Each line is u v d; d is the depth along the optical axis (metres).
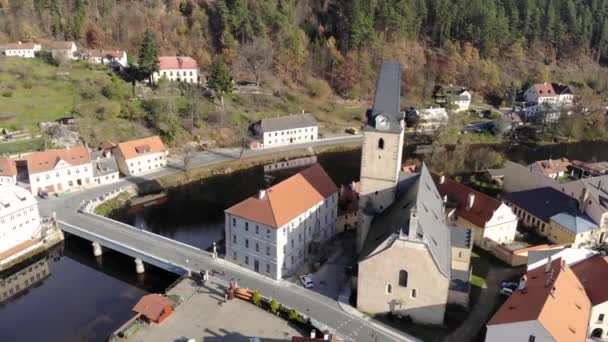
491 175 134.50
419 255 70.25
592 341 70.69
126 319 79.12
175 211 122.19
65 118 156.12
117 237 98.69
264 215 84.12
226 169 149.25
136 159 138.88
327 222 99.44
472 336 71.81
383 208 88.25
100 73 196.00
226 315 76.00
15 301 84.69
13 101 164.38
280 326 73.81
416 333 72.19
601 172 130.62
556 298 63.12
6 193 96.19
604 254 86.75
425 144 178.88
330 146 173.00
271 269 86.00
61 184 124.44
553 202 107.19
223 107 185.25
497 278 87.69
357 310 77.25
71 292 87.50
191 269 87.81
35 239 99.38
